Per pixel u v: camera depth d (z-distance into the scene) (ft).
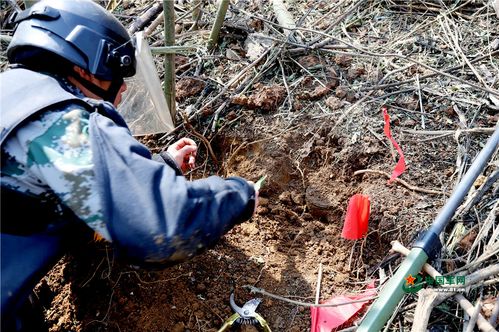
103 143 4.11
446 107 7.31
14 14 5.08
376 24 8.63
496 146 6.00
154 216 4.02
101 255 6.54
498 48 7.93
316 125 7.34
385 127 6.50
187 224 4.15
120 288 6.38
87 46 4.62
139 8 9.21
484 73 7.62
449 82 7.57
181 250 4.17
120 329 6.15
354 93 7.56
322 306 5.82
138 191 4.04
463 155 6.81
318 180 7.16
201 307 6.25
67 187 4.02
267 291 6.41
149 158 4.35
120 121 4.62
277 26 8.56
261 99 7.55
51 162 4.06
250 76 7.92
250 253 6.76
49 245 4.55
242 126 7.53
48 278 6.61
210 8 9.00
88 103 4.42
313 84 7.74
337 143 7.20
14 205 4.28
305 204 7.14
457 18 8.60
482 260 5.70
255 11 8.89
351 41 8.33
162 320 6.15
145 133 7.16
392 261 6.27
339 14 8.80
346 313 5.93
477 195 6.27
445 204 5.85
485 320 5.20
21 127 4.16
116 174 4.05
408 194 6.62
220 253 6.70
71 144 4.10
